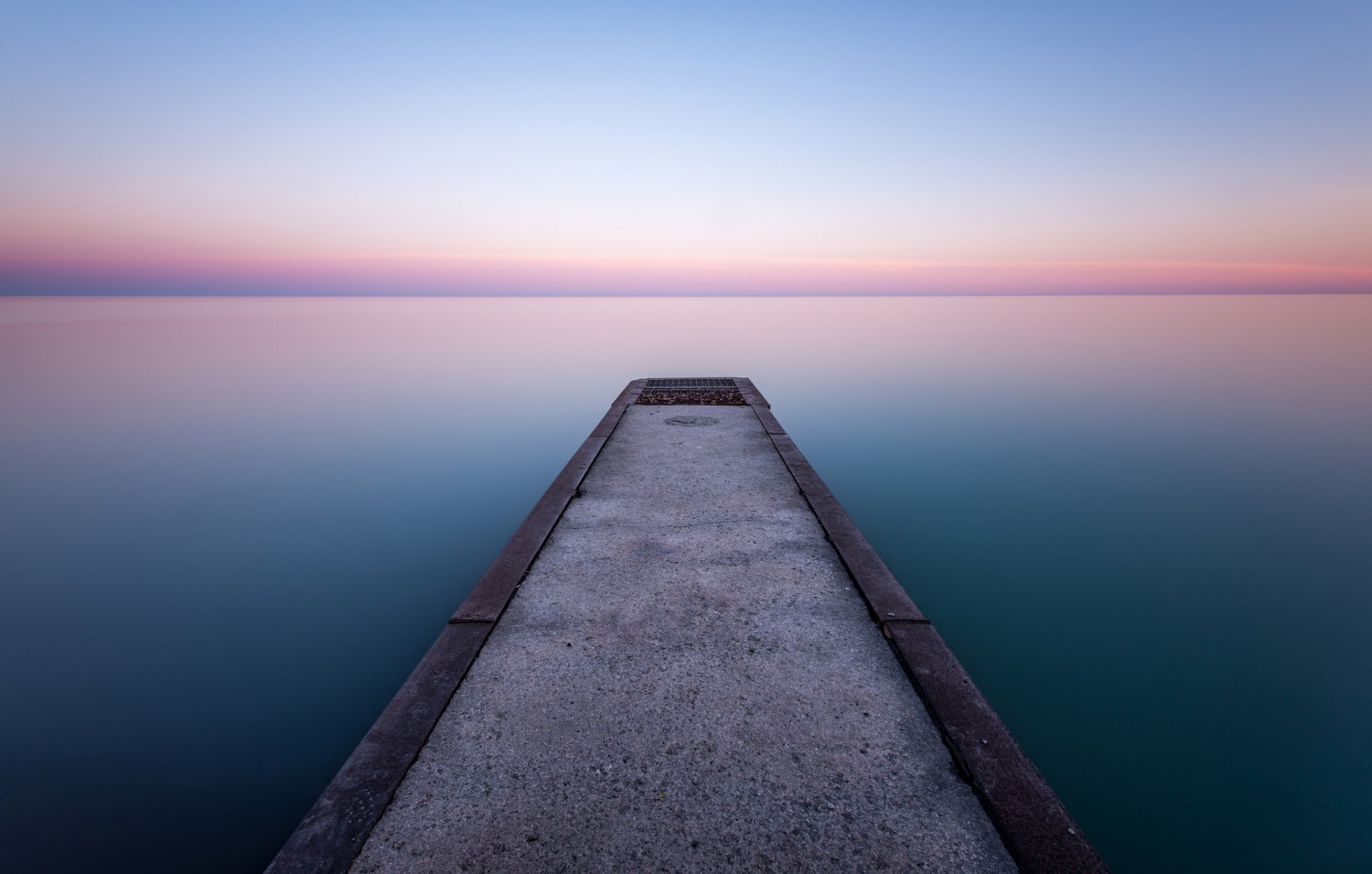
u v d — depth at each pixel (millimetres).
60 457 9430
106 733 3459
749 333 33594
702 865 1598
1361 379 16578
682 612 2863
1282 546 5926
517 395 14453
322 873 1578
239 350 26750
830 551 3510
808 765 1938
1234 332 33969
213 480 8195
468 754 1993
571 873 1581
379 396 14555
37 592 5098
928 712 2182
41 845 2680
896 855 1631
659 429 6605
